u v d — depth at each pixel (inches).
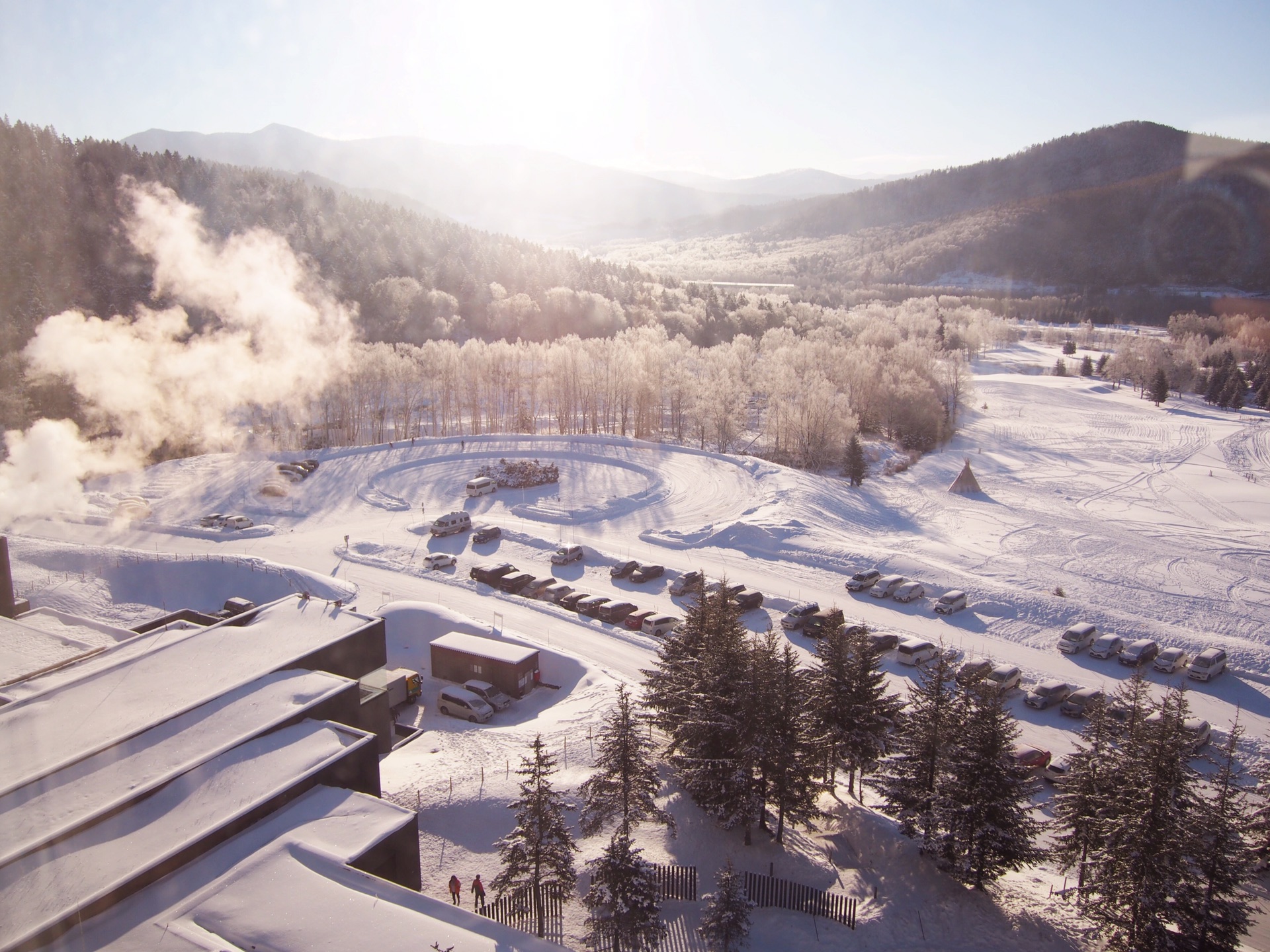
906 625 1771.7
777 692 981.8
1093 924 892.6
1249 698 1480.1
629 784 919.0
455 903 866.1
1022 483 3467.0
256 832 770.2
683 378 4133.9
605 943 820.0
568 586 1940.2
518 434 3700.8
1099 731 995.9
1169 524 2829.7
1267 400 5433.1
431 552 2212.1
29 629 1363.2
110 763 836.6
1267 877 1026.7
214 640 1167.6
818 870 961.5
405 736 1315.2
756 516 2437.3
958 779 926.4
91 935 636.1
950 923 875.4
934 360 5039.4
